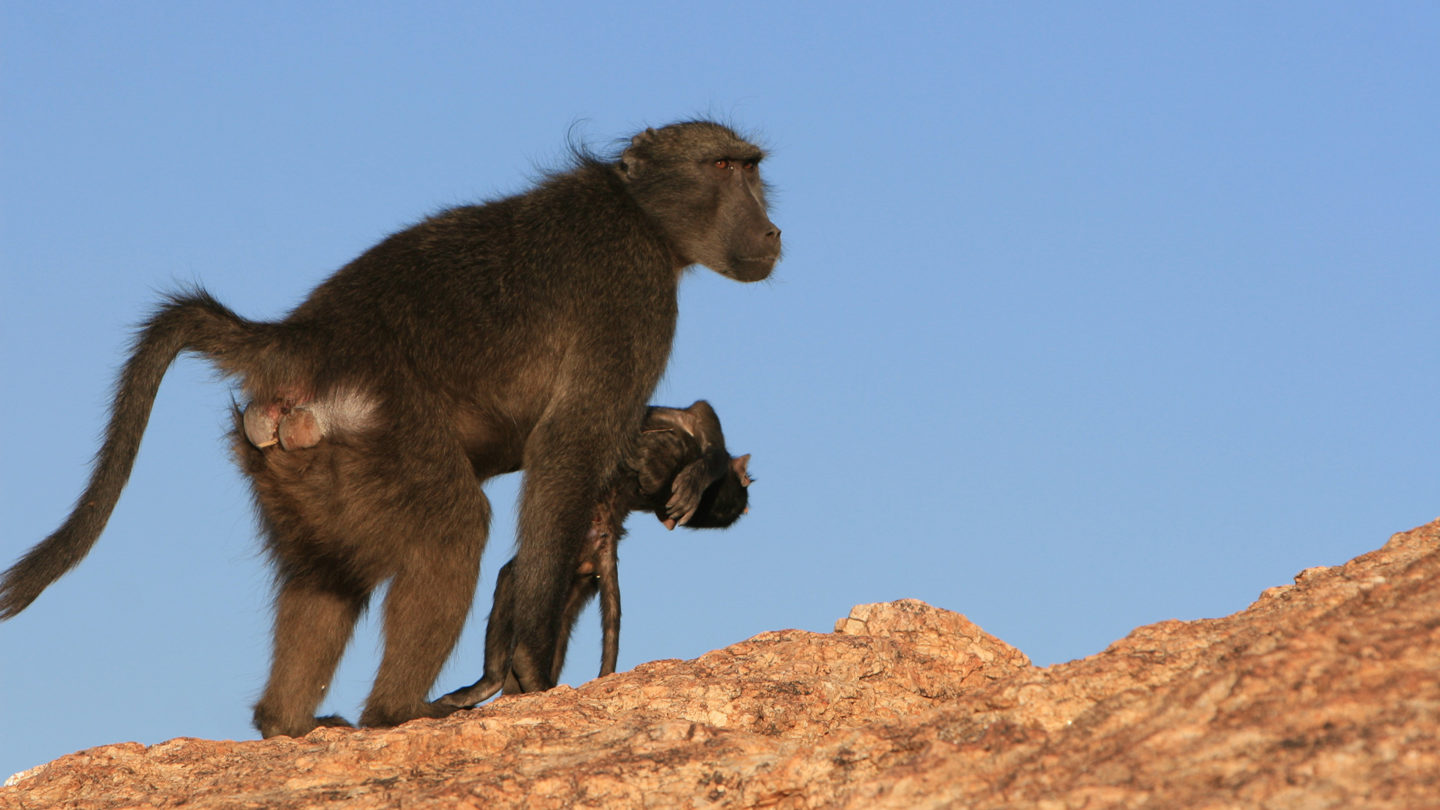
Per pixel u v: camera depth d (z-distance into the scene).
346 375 22.12
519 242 24.91
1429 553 14.34
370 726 21.58
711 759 14.50
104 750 18.38
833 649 20.11
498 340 23.88
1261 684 11.24
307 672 23.28
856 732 14.04
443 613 22.08
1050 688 13.16
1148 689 12.82
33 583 20.12
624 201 26.81
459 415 23.61
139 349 21.70
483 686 24.20
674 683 18.61
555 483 24.02
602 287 25.25
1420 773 9.03
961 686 20.34
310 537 22.81
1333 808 8.91
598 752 15.60
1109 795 10.05
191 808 15.41
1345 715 10.15
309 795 15.27
